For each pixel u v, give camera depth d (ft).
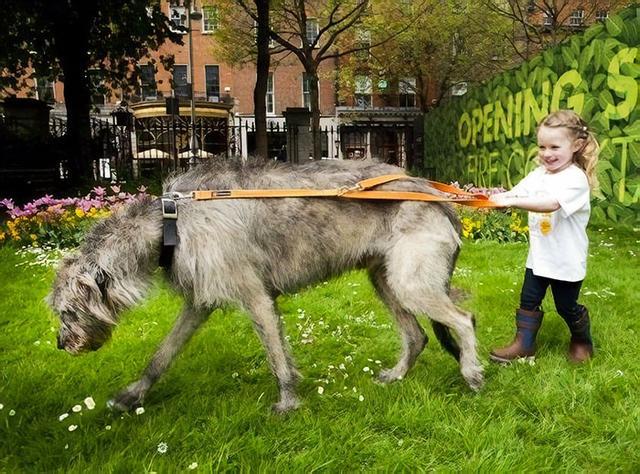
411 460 9.53
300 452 9.78
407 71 103.96
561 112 12.47
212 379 12.96
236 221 10.62
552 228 12.67
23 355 14.85
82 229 28.35
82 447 10.01
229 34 84.33
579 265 12.73
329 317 17.34
